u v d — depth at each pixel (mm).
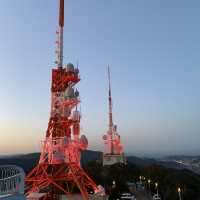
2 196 28797
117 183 154625
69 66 85688
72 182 89625
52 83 85812
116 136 195125
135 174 191125
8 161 180000
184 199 132125
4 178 30891
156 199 130500
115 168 178000
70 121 83312
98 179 161000
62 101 84312
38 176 81562
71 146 82312
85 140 82312
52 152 81375
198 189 149875
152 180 162000
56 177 81562
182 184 140625
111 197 125438
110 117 195750
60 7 88125
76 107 84312
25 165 161750
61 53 87000
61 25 87562
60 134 83312
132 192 156000
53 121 83812
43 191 92812
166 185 149625
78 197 96062
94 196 84062
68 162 81312
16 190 29984
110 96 195125
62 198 96062
